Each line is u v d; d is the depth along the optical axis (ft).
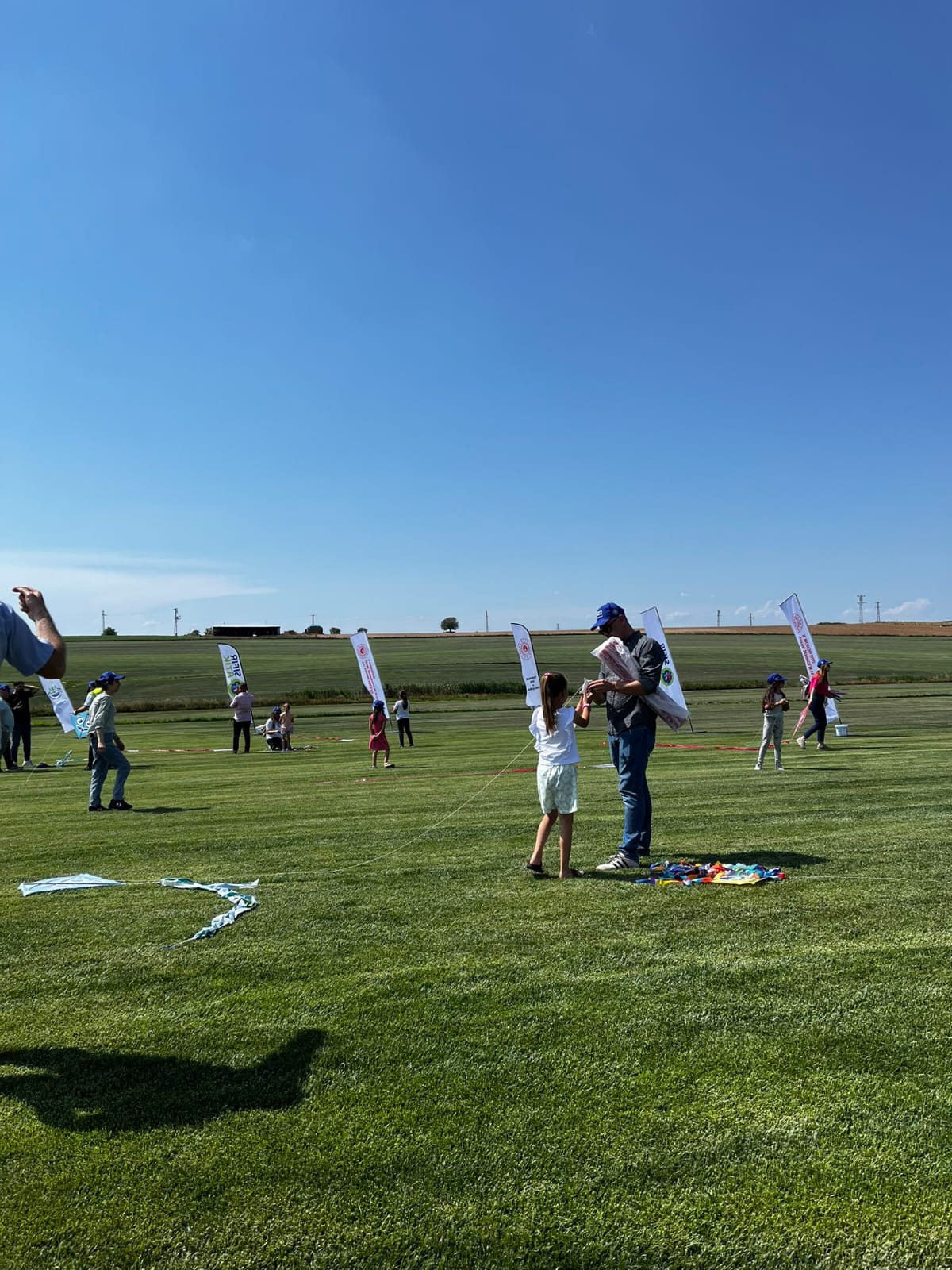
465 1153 8.95
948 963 14.05
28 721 60.23
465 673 209.26
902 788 34.91
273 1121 9.64
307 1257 7.57
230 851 25.66
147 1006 13.11
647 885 19.67
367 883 20.76
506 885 20.22
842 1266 7.39
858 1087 10.10
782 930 16.01
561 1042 11.43
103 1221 8.04
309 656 257.96
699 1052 11.05
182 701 150.30
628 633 23.06
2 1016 12.82
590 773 44.88
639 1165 8.70
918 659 248.93
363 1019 12.36
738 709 111.45
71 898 20.13
